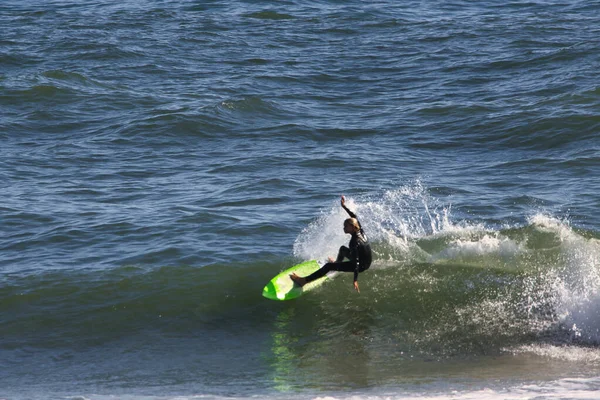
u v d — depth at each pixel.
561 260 53.03
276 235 61.22
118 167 84.81
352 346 43.00
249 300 48.97
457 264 53.69
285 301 48.91
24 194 73.88
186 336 44.47
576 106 102.69
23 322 45.84
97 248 58.41
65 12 187.62
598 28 161.25
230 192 74.38
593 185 74.38
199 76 132.50
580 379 37.19
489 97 113.88
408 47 152.62
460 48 149.12
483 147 91.62
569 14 180.88
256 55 147.88
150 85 126.12
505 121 99.50
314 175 80.88
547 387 35.69
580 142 89.69
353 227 48.12
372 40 160.12
